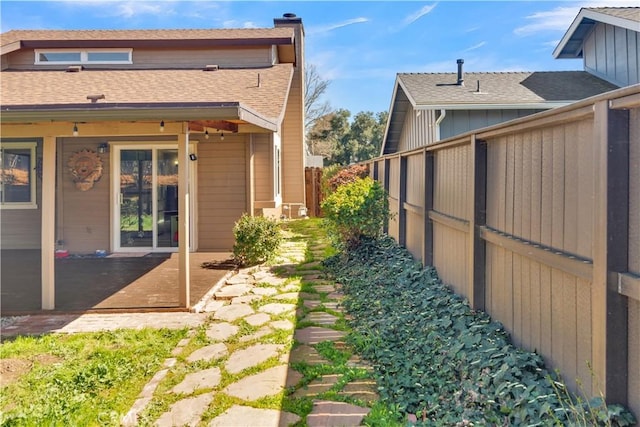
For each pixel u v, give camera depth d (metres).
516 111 9.84
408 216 6.45
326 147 30.66
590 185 2.00
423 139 11.15
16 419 2.59
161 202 8.48
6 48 9.45
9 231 8.97
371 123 32.81
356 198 7.11
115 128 4.85
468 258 3.72
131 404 2.78
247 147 8.34
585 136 2.05
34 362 3.41
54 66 9.89
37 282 6.14
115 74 9.29
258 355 3.48
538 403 2.06
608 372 1.81
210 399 2.81
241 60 10.37
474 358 2.69
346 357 3.39
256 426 2.48
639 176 1.72
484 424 2.16
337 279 6.01
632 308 1.76
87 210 8.47
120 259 7.77
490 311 3.34
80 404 2.78
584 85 10.19
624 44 9.72
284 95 7.85
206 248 8.49
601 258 1.84
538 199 2.54
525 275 2.72
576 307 2.14
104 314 4.67
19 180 8.95
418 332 3.50
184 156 4.83
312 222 12.88
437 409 2.46
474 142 3.47
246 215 7.65
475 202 3.48
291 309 4.70
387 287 4.93
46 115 4.23
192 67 10.18
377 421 2.45
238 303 4.96
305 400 2.75
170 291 5.54
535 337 2.59
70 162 8.41
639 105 1.68
